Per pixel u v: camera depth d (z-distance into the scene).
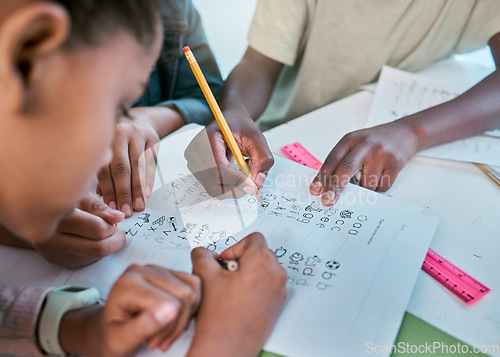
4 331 0.42
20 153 0.30
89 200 0.55
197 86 1.01
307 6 1.00
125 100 0.34
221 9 2.04
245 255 0.46
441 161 0.70
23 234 0.37
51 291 0.45
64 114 0.29
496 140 0.74
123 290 0.39
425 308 0.46
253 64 0.99
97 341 0.39
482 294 0.48
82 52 0.29
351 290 0.46
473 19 0.97
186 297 0.39
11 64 0.26
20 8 0.27
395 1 0.95
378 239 0.52
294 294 0.46
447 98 0.85
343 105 0.84
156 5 0.34
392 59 1.04
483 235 0.56
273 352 0.41
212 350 0.39
